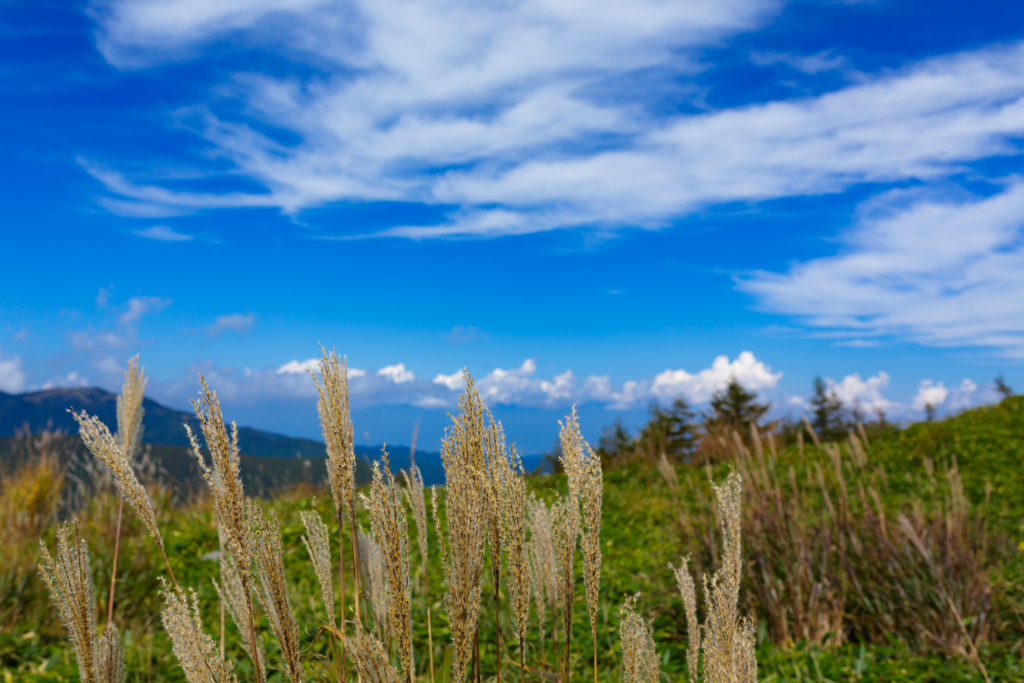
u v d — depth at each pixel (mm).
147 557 5324
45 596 4523
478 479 1170
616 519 8031
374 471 1187
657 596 4305
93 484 6785
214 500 1265
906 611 3826
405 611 1166
